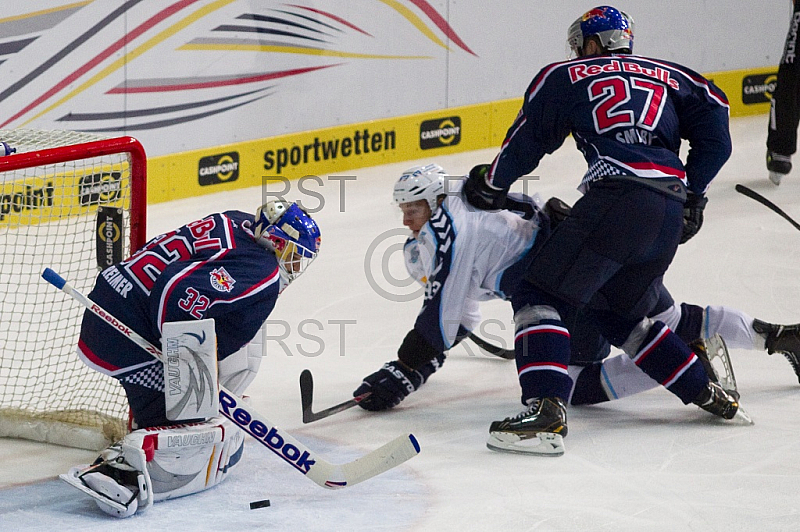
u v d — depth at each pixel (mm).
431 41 30391
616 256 13188
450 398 15469
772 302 19656
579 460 13047
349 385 15938
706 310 14727
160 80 25562
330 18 28328
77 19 23891
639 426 14266
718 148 13859
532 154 13836
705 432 14023
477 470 12711
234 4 26469
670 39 34250
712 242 23359
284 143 28078
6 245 18438
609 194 13164
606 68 13578
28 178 17625
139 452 11125
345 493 11992
